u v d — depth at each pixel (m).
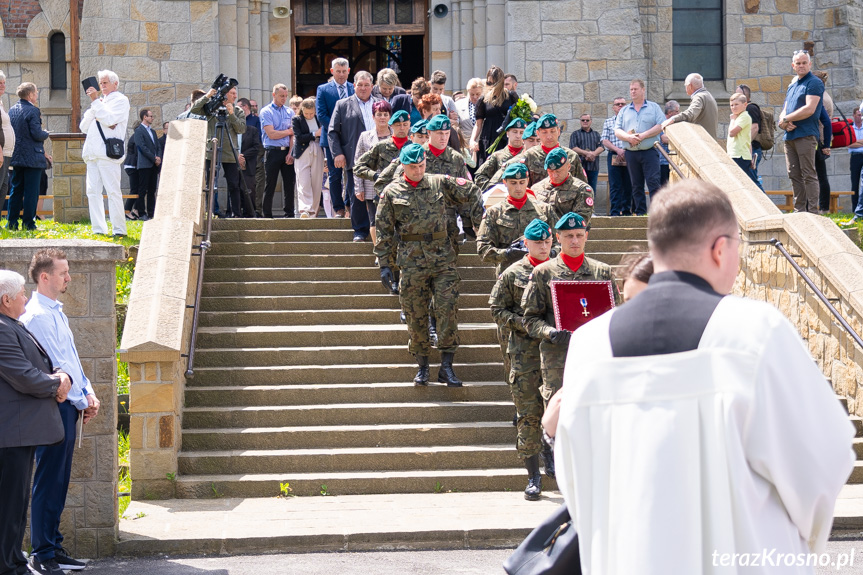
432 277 7.62
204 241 8.30
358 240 9.86
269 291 9.12
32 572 5.03
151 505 6.60
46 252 5.36
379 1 16.23
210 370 7.85
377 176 8.98
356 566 5.46
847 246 8.03
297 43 18.72
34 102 11.03
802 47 17.16
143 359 6.77
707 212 2.14
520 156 8.68
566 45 15.54
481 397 7.81
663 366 2.06
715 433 1.99
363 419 7.55
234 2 15.41
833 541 5.91
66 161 12.52
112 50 15.04
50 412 4.96
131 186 13.97
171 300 7.23
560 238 6.27
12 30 17.02
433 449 7.19
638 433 2.05
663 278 2.17
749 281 9.39
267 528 5.94
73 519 5.70
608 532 2.08
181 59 15.16
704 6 17.28
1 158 9.50
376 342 8.41
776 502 2.04
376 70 18.88
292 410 7.47
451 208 8.16
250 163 13.13
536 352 6.50
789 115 11.04
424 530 5.84
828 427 1.99
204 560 5.62
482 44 15.77
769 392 1.96
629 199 13.15
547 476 6.90
